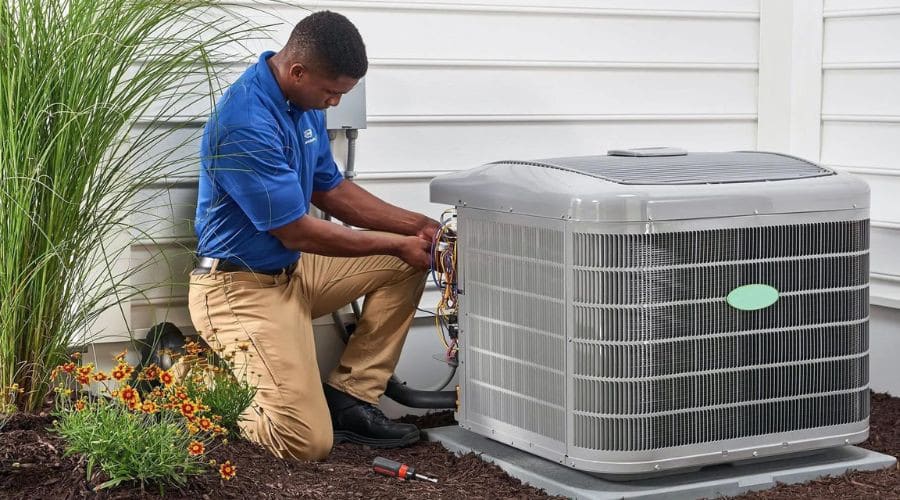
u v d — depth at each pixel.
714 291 3.30
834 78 4.98
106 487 2.80
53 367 3.20
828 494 3.36
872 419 4.34
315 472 3.45
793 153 5.16
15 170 2.95
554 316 3.35
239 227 3.74
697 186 3.28
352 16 4.36
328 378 4.20
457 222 3.75
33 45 3.00
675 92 4.98
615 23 4.83
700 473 3.45
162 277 4.13
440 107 4.55
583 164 3.53
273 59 3.73
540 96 4.72
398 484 3.43
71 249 3.11
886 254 4.78
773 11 5.08
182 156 4.09
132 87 3.33
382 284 4.09
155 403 3.10
